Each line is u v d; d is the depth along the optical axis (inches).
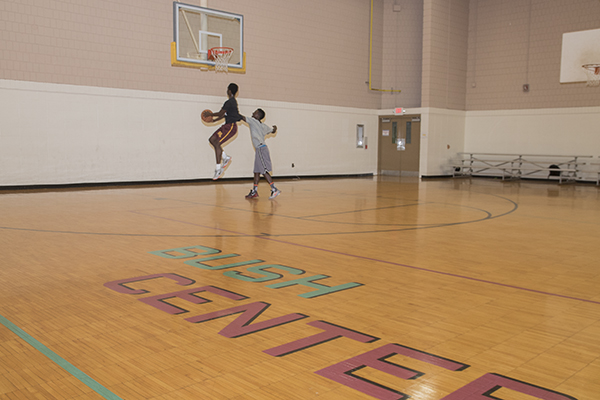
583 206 305.6
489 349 83.6
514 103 596.4
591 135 538.9
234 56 483.8
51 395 66.7
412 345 85.1
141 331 91.0
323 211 266.8
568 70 550.6
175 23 441.4
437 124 606.9
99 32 405.4
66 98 393.4
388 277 131.4
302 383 70.9
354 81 609.9
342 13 585.9
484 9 613.3
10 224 211.9
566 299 112.7
